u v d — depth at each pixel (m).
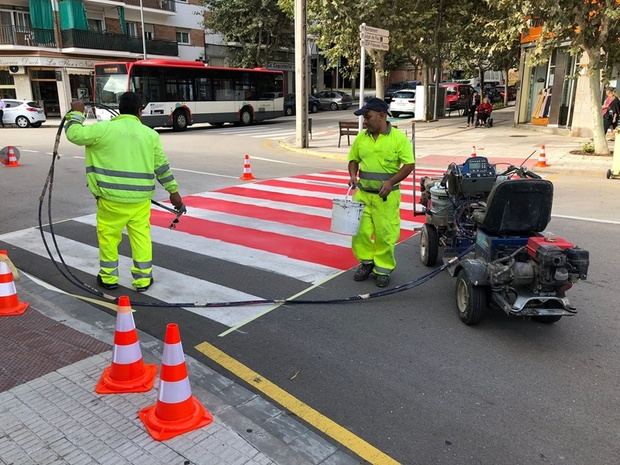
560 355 4.12
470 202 5.77
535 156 15.27
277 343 4.32
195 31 43.09
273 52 41.81
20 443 2.85
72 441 2.87
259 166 14.43
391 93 42.69
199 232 7.64
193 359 4.02
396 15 21.59
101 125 4.86
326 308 5.02
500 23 14.51
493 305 4.89
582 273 4.09
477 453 3.01
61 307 4.89
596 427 3.24
